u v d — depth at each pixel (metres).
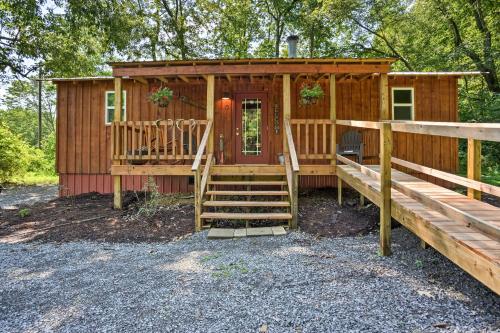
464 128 2.48
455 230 2.91
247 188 6.91
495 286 2.18
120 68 6.63
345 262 3.75
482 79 14.09
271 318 2.53
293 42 8.28
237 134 8.38
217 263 3.83
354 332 2.31
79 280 3.45
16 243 4.99
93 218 6.14
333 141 6.64
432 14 14.14
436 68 14.40
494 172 11.78
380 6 15.38
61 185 8.52
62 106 8.47
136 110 8.41
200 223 5.41
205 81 8.00
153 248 4.64
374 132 8.09
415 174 8.18
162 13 16.53
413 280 3.20
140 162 7.07
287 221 5.68
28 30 12.80
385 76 6.67
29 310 2.79
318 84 7.48
